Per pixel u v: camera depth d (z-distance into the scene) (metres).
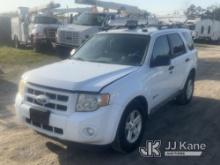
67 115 4.48
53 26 18.88
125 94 4.76
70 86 4.52
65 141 4.64
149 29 6.55
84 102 4.46
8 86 9.83
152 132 6.07
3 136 5.71
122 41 6.04
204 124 6.60
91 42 6.41
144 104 5.45
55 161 4.83
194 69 8.08
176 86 6.96
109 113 4.53
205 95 9.06
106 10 20.02
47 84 4.67
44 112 4.62
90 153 5.10
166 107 7.73
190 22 36.00
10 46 23.34
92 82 4.63
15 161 4.81
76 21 17.78
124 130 4.82
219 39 36.84
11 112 7.13
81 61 5.82
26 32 20.45
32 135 5.75
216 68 14.55
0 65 14.00
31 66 13.91
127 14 19.73
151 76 5.56
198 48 27.77
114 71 5.09
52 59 16.14
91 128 4.43
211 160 5.05
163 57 5.59
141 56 5.64
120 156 5.04
